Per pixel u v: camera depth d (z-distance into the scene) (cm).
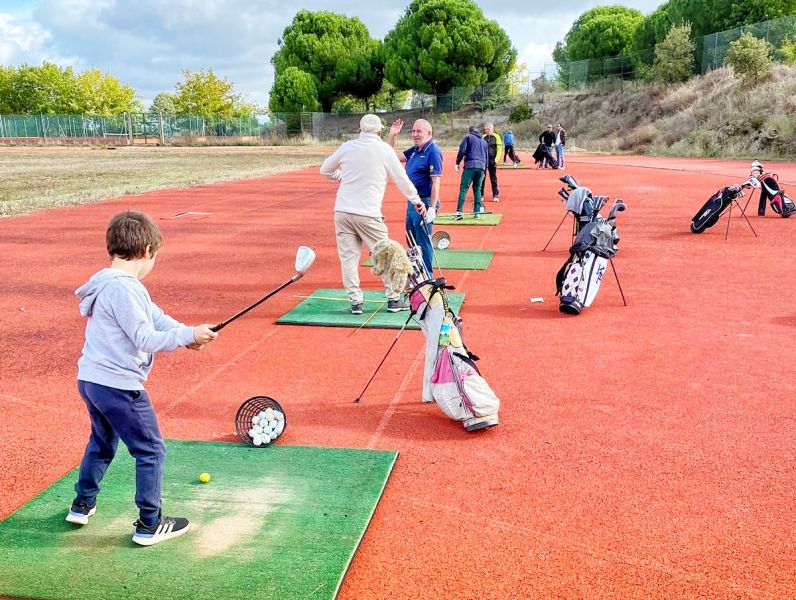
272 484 414
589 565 344
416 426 504
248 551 347
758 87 3741
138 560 341
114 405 335
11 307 854
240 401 553
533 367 621
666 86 4862
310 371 616
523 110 6019
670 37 4844
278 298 882
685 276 976
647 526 376
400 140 6022
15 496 415
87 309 335
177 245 1277
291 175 2927
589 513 389
